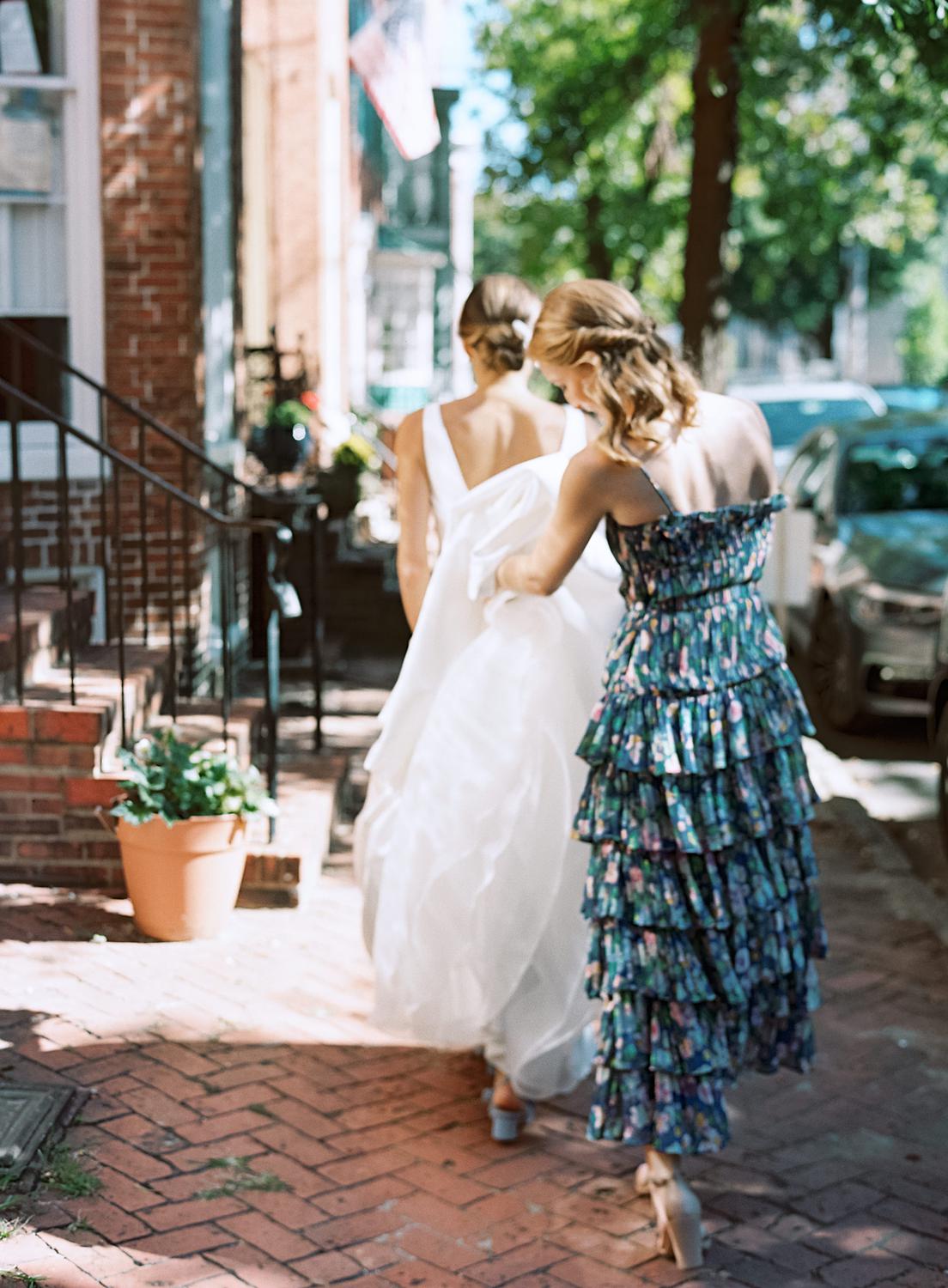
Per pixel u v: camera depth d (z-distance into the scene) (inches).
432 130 451.8
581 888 143.5
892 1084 166.6
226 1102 152.8
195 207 301.4
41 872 210.5
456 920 145.5
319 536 283.9
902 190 795.4
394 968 149.9
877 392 772.6
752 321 1579.7
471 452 149.4
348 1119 151.2
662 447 125.2
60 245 296.2
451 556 147.5
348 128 746.8
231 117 389.7
